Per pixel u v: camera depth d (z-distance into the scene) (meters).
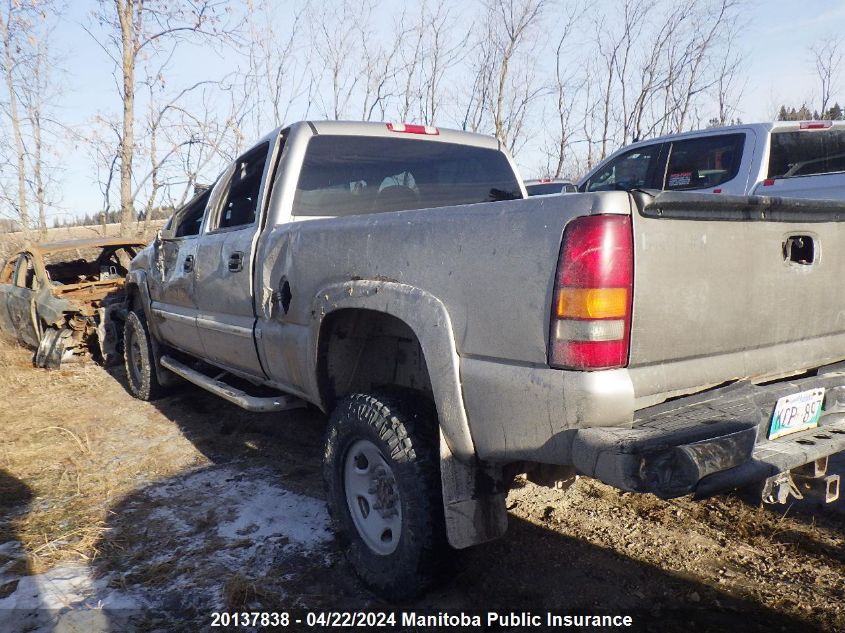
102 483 4.03
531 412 2.07
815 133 6.61
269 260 3.37
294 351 3.20
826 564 2.88
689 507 3.44
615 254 1.93
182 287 4.59
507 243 2.13
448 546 2.46
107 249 9.02
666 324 2.06
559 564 2.93
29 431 5.10
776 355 2.45
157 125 11.44
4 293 8.32
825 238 2.54
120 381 6.73
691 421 2.00
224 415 5.36
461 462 2.35
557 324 1.99
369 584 2.69
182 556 3.09
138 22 11.03
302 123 3.60
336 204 3.59
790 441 2.30
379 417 2.57
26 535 3.34
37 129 12.54
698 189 6.70
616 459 1.82
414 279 2.46
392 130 3.86
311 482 3.96
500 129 13.70
